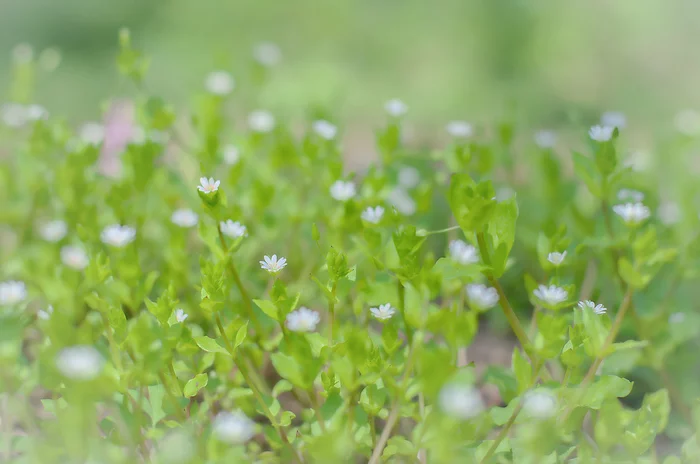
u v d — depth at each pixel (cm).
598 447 72
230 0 233
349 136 146
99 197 85
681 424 77
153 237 85
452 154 82
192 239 87
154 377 72
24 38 204
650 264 72
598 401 72
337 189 79
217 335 75
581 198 90
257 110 105
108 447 70
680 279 79
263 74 98
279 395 80
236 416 71
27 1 217
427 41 221
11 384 71
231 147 88
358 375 73
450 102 180
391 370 73
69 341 71
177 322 73
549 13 223
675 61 204
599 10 223
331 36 225
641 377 80
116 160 91
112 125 94
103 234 75
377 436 75
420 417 72
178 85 171
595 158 77
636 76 196
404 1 240
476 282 81
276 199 85
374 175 81
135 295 75
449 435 68
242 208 83
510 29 217
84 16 220
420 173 91
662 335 78
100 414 76
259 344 77
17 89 88
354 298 80
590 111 171
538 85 194
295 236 84
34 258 80
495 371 76
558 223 86
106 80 177
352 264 80
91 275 73
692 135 87
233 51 209
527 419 71
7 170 84
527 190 89
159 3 233
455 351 72
